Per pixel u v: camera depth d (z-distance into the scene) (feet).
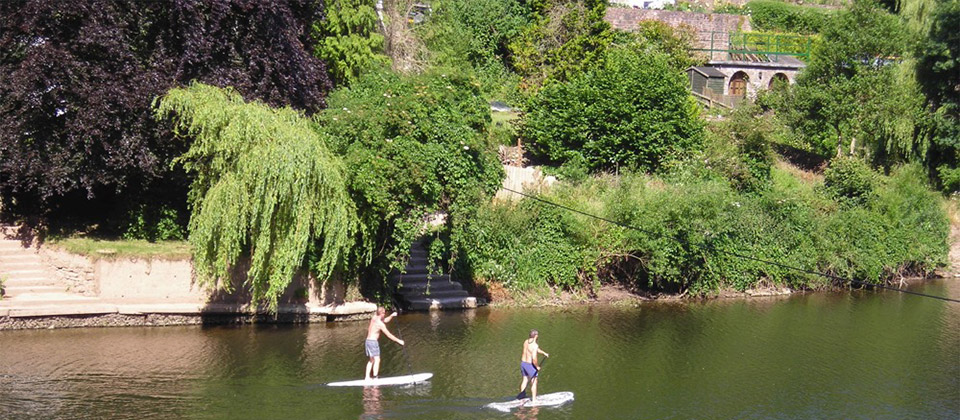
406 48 131.03
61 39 80.12
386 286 90.48
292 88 88.84
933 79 136.77
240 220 75.46
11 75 78.59
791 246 114.73
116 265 80.94
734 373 76.07
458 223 88.28
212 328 81.51
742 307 103.65
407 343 80.38
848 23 136.98
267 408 61.82
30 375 66.08
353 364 72.74
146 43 84.79
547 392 68.44
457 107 91.35
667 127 118.73
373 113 84.28
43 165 79.87
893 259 121.39
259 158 74.90
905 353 84.58
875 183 126.62
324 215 77.71
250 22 86.63
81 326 78.69
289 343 77.66
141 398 62.44
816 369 78.13
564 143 117.39
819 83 137.69
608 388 70.44
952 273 129.70
